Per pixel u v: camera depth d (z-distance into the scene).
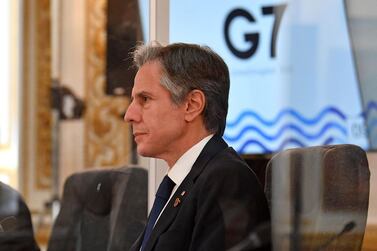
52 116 5.79
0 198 5.10
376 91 3.47
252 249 3.47
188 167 3.63
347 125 3.47
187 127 3.64
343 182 3.48
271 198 3.59
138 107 3.69
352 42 3.50
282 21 3.89
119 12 5.21
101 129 5.34
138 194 4.66
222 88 3.66
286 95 3.63
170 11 4.64
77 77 5.68
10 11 6.16
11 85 6.04
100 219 4.73
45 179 5.60
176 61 3.62
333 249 3.50
